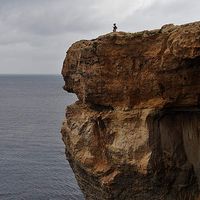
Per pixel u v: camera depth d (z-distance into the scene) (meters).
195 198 24.78
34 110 149.00
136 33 24.75
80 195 51.06
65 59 30.25
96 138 26.73
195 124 24.17
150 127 24.42
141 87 24.64
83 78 26.97
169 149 24.67
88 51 25.95
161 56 23.44
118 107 25.56
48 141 86.25
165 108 24.33
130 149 24.73
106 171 25.91
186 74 23.11
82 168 27.64
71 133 28.50
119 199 26.38
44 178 57.97
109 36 25.20
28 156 71.62
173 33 22.73
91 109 27.48
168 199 25.45
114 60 25.19
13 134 94.69
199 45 21.39
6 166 64.31
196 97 23.53
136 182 25.45
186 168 24.72
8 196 50.66
